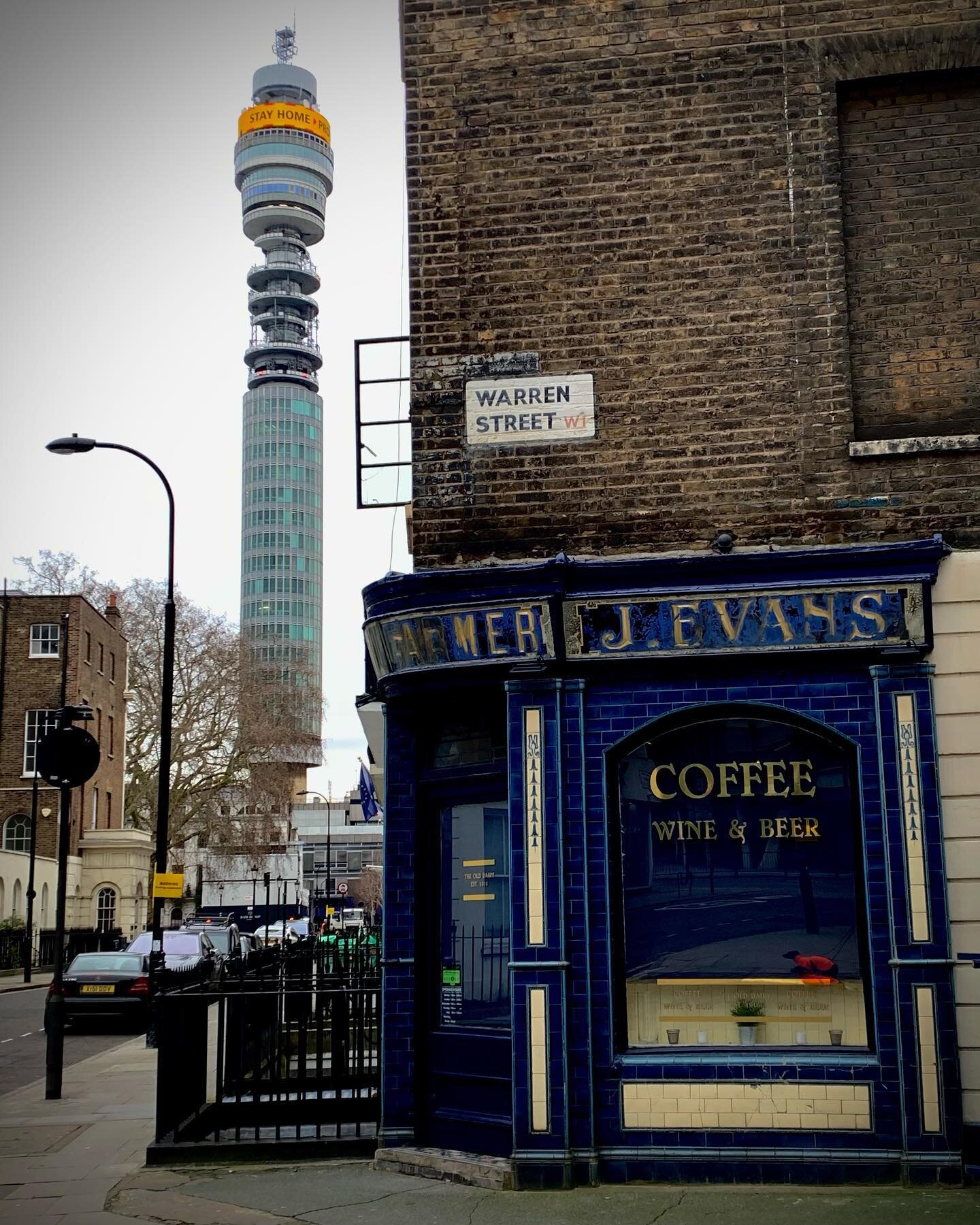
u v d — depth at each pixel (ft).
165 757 75.72
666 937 29.01
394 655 30.53
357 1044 36.78
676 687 29.22
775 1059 27.63
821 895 28.76
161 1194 27.40
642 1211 25.03
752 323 30.53
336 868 422.82
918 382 30.53
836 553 28.37
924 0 31.32
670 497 30.12
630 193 31.27
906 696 28.43
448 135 31.96
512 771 28.96
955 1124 26.78
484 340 31.12
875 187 31.35
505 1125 28.45
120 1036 73.56
